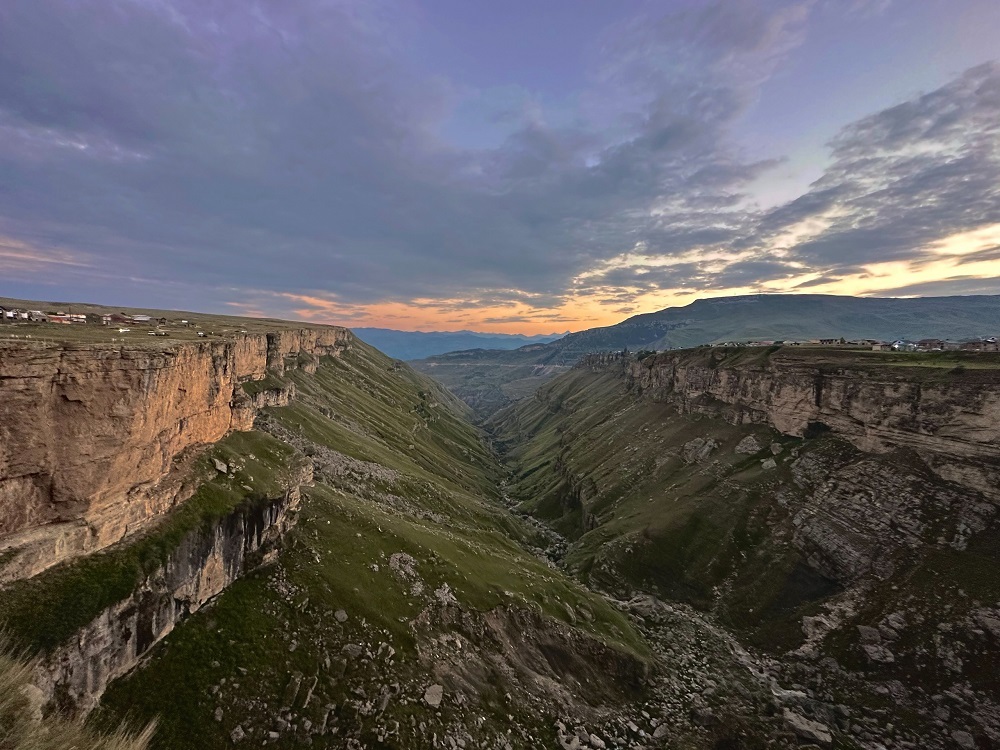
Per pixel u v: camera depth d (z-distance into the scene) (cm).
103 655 3247
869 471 9019
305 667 4247
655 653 7200
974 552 6862
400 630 5097
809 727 5619
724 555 9481
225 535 4578
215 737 3434
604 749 5016
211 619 4212
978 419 7550
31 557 3045
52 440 3173
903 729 5641
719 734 5569
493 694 5041
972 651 5950
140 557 3725
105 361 3481
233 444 5878
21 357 2952
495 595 6378
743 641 7775
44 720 2606
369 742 3897
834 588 7975
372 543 6266
